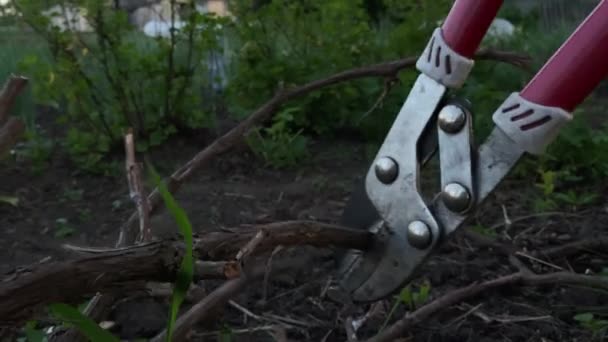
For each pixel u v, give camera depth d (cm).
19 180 146
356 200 72
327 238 67
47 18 158
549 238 112
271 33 187
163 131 169
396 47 181
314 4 187
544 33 291
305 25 186
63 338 68
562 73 63
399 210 69
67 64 159
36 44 222
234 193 138
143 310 91
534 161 144
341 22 184
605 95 234
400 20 232
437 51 68
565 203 131
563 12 333
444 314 91
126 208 132
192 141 172
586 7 329
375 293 71
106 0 164
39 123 194
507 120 64
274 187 143
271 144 155
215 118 183
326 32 183
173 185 86
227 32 203
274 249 67
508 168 65
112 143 165
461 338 86
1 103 65
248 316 90
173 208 53
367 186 70
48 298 53
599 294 94
